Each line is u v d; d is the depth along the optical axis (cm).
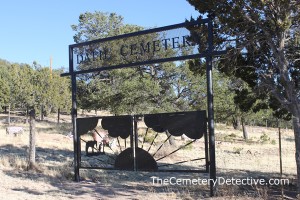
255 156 2508
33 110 1389
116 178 1370
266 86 1068
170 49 1090
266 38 967
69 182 1212
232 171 1695
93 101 3106
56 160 1662
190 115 1025
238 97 1212
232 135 4200
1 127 3681
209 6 953
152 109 2864
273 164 2100
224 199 930
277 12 893
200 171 1016
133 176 1449
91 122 1233
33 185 1102
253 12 919
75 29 4219
